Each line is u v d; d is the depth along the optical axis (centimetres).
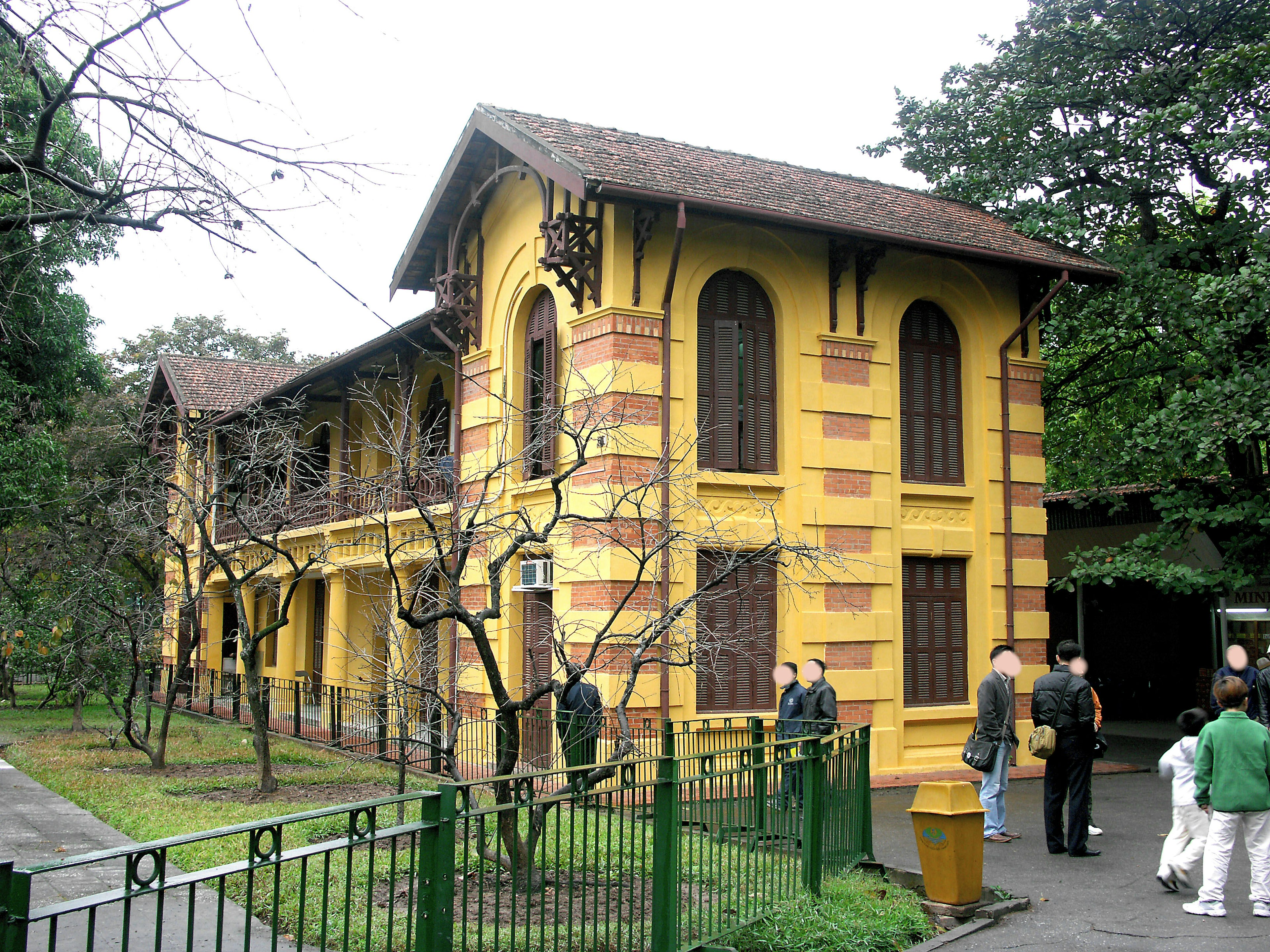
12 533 2178
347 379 2131
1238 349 1747
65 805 1202
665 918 595
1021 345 1703
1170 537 1683
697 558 1383
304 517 1731
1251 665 1892
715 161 1564
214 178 638
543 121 1497
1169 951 715
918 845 824
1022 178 1928
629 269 1370
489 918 675
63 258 1116
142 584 2325
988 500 1639
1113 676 2495
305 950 636
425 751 1442
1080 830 996
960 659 1605
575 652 1350
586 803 551
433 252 1794
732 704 1385
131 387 3825
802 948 665
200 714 2347
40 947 661
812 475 1473
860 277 1532
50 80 708
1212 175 1869
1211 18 1791
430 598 1116
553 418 1040
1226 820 798
